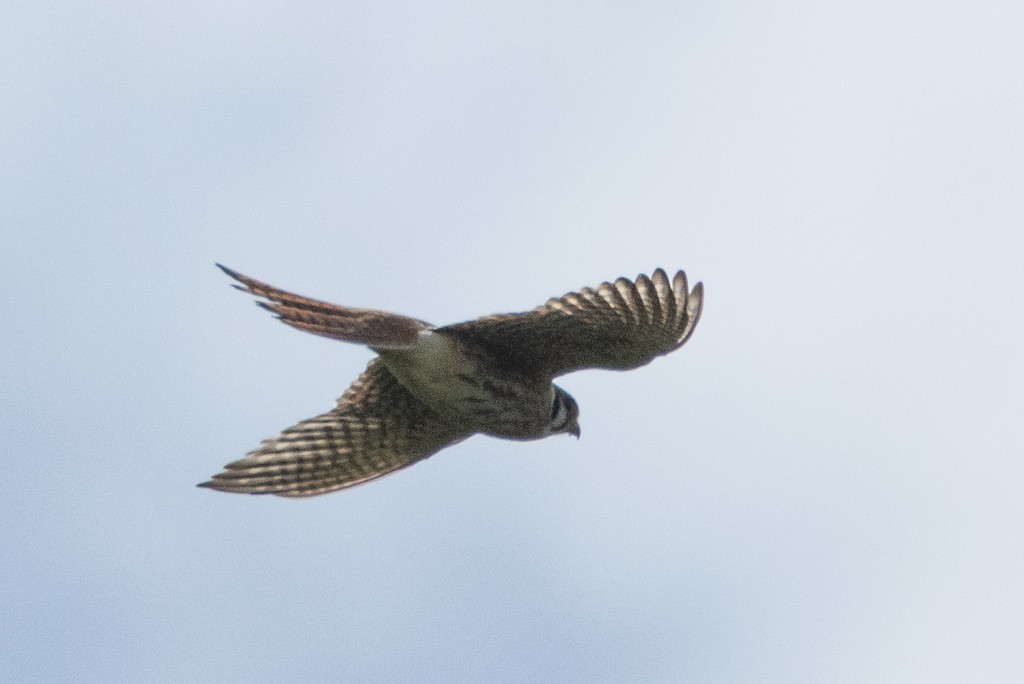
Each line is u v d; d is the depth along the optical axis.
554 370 15.89
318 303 13.84
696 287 15.02
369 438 16.27
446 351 15.02
